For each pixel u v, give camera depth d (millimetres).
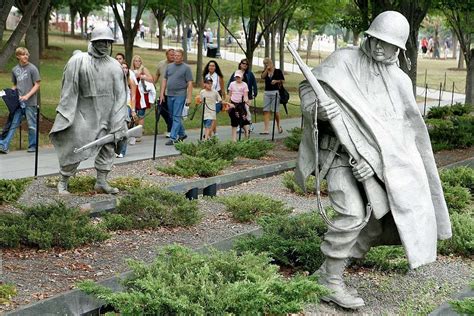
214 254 6754
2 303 6820
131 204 10180
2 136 16438
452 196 11828
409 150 6797
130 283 6402
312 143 6938
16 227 8789
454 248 9289
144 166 15125
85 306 6922
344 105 6684
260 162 16328
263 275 6371
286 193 13406
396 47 6746
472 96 32594
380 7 21703
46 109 23312
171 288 5984
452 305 6266
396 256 8539
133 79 17562
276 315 6066
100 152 11945
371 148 6637
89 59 11602
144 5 28844
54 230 8844
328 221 6852
